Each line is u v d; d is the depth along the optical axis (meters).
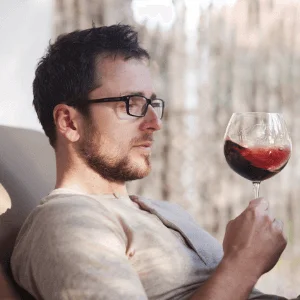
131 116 1.72
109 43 1.73
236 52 4.32
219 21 4.26
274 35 4.41
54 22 3.76
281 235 1.56
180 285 1.55
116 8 3.95
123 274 1.35
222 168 4.27
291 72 4.45
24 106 3.20
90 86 1.70
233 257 1.50
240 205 4.32
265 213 1.56
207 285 1.46
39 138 1.98
